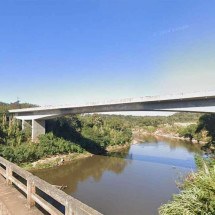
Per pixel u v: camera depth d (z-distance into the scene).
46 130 76.50
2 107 84.44
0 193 11.21
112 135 102.44
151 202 35.44
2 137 64.50
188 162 65.88
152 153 83.69
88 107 57.88
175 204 8.48
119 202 35.75
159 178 48.38
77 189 42.22
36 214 8.95
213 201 7.73
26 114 74.44
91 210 5.92
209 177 8.75
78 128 89.38
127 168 58.41
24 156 58.50
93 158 71.25
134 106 48.62
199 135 116.00
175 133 159.00
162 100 41.72
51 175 52.34
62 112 63.44
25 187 10.25
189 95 37.28
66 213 6.79
